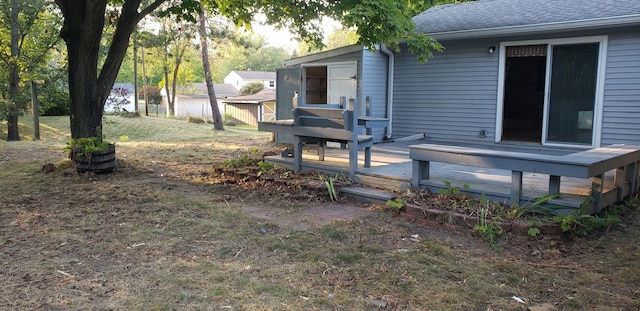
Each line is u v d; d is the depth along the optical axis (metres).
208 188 6.29
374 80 9.68
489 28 8.12
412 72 9.76
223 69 69.50
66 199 5.62
